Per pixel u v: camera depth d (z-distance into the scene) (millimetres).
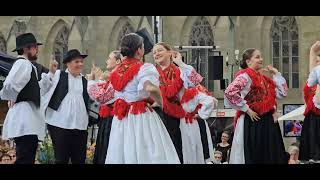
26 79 11438
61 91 13008
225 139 21688
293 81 56906
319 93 12305
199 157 12727
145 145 9422
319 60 12219
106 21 61250
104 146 10469
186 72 11891
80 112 13117
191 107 12031
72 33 61562
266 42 57719
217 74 25562
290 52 57312
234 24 57344
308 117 12555
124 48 9781
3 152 16000
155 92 9344
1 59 18391
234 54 56219
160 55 11875
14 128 11492
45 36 62781
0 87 18016
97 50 61469
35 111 11695
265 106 11492
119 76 9633
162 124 9688
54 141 12984
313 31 56125
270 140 11500
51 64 12953
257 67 11781
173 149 9578
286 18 57250
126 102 9586
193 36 58875
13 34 62094
